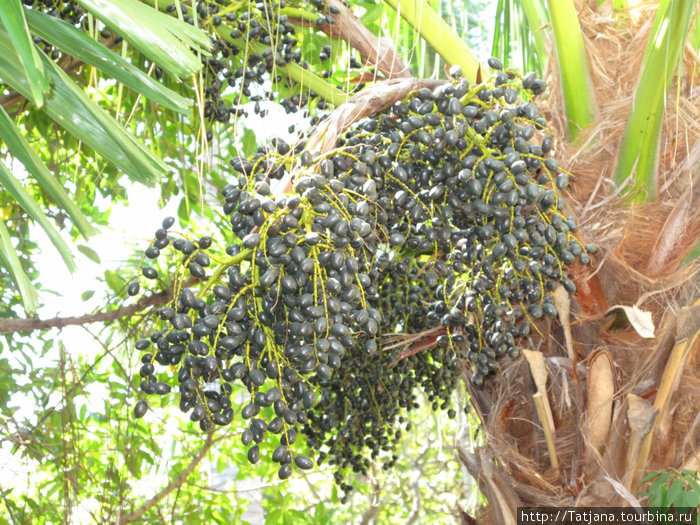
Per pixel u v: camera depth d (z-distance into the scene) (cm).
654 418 120
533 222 115
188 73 92
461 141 115
